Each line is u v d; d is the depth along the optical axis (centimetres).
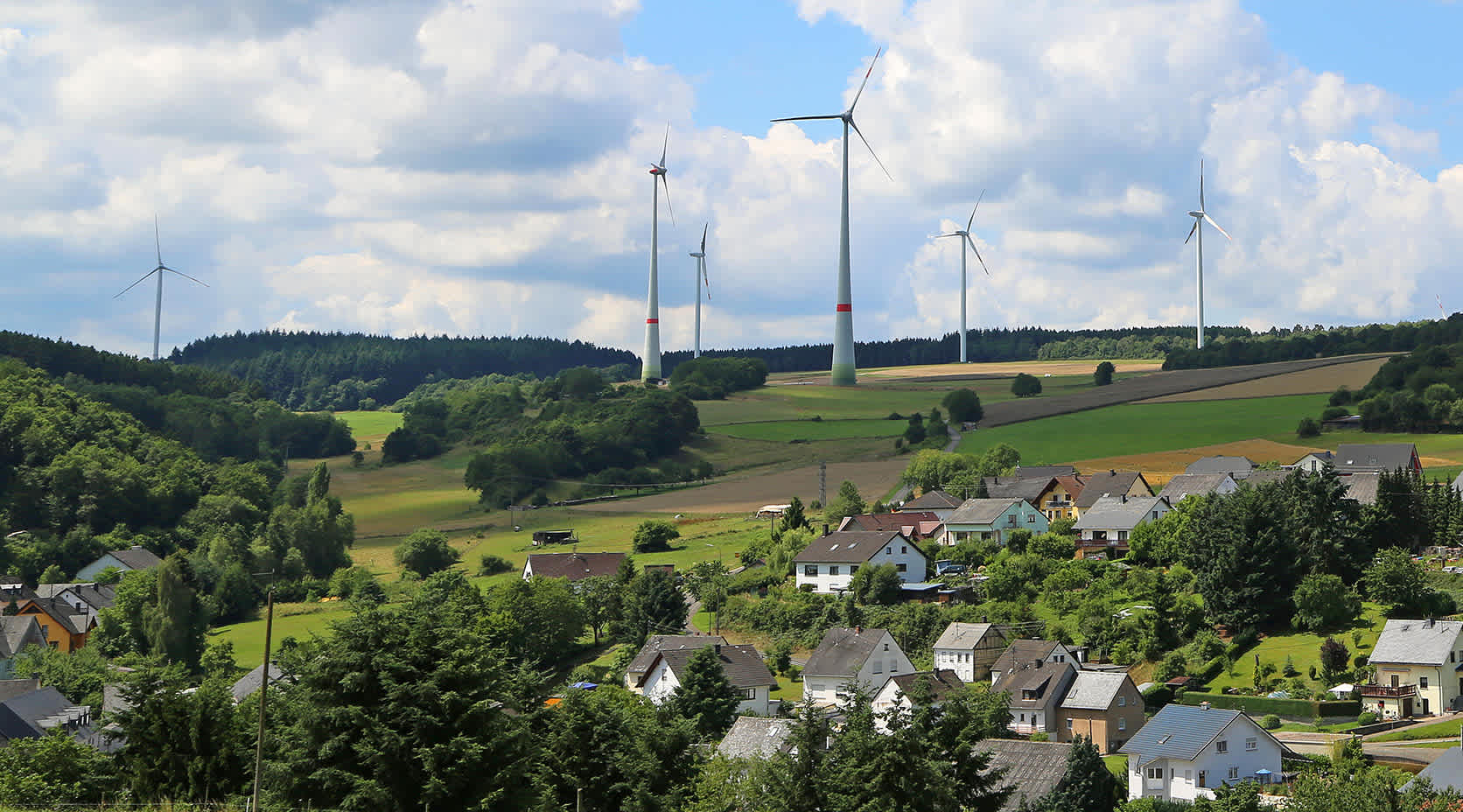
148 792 5844
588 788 6444
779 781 5900
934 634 14150
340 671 5441
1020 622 13938
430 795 5231
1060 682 11356
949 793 5709
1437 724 10062
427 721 5319
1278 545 13075
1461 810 6869
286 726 5584
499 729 5516
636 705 9544
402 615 5722
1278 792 8488
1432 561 13988
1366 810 6612
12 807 5631
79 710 10825
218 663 14650
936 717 6241
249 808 5331
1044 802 8175
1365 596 13200
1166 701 11762
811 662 12988
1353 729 10238
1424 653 10919
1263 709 10931
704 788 6350
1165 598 13225
